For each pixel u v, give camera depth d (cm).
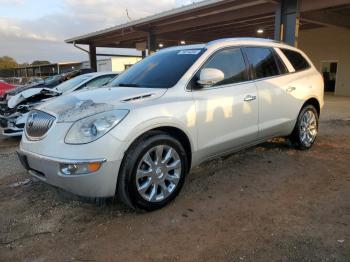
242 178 431
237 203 360
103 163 301
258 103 444
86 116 314
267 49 487
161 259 268
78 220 334
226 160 503
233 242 287
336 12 1462
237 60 437
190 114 365
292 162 491
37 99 773
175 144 353
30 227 324
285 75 501
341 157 516
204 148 387
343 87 1944
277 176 437
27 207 367
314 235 293
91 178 302
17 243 297
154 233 305
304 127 543
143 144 326
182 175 364
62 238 303
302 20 1383
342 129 748
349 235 291
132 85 404
